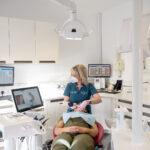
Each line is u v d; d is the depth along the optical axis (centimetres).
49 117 362
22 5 401
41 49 385
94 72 455
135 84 124
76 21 251
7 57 351
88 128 239
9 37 351
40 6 419
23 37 364
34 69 418
